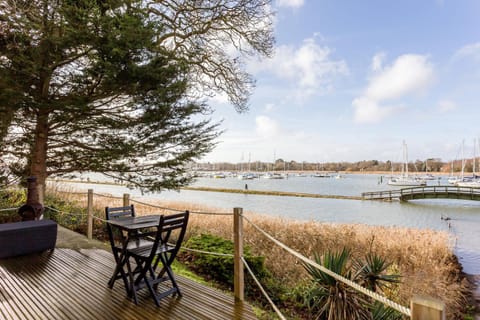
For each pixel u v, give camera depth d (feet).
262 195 92.79
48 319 7.33
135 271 9.11
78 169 17.70
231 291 12.14
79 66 14.66
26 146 17.06
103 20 12.51
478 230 39.96
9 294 8.87
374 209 61.62
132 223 8.85
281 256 19.22
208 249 14.53
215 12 20.20
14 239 12.58
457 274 22.12
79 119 15.20
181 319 7.47
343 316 10.16
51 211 23.22
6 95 11.96
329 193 99.66
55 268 11.33
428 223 45.47
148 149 17.03
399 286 16.21
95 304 8.25
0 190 20.75
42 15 13.01
